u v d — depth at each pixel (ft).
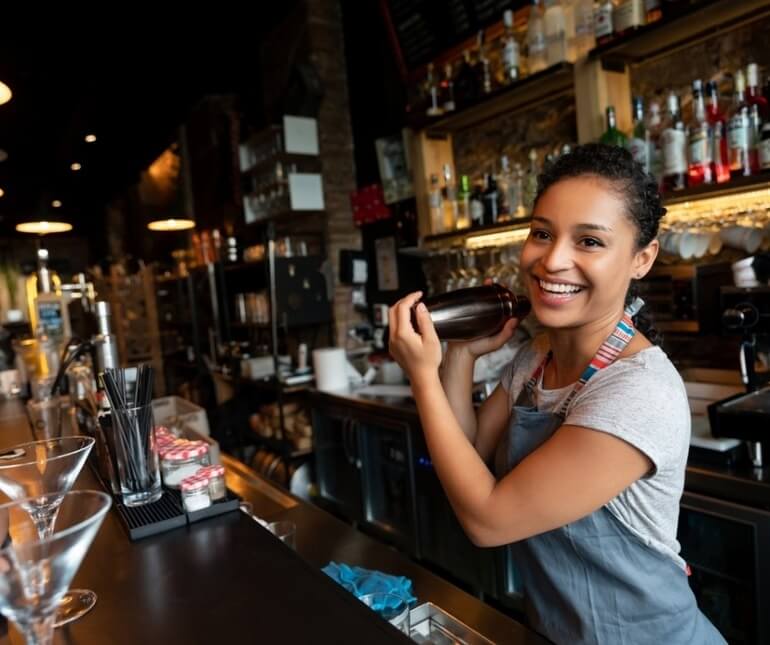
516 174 8.63
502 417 3.65
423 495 8.34
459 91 9.15
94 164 21.56
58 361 9.39
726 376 6.72
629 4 6.40
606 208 2.54
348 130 12.60
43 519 2.43
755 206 6.16
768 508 4.63
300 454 11.15
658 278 7.06
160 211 22.40
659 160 6.59
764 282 5.27
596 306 2.66
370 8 11.57
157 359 21.11
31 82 14.53
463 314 3.29
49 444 2.98
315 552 4.19
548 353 3.40
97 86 14.20
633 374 2.60
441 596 3.53
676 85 7.02
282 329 13.69
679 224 6.81
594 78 6.88
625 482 2.45
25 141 20.24
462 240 9.23
